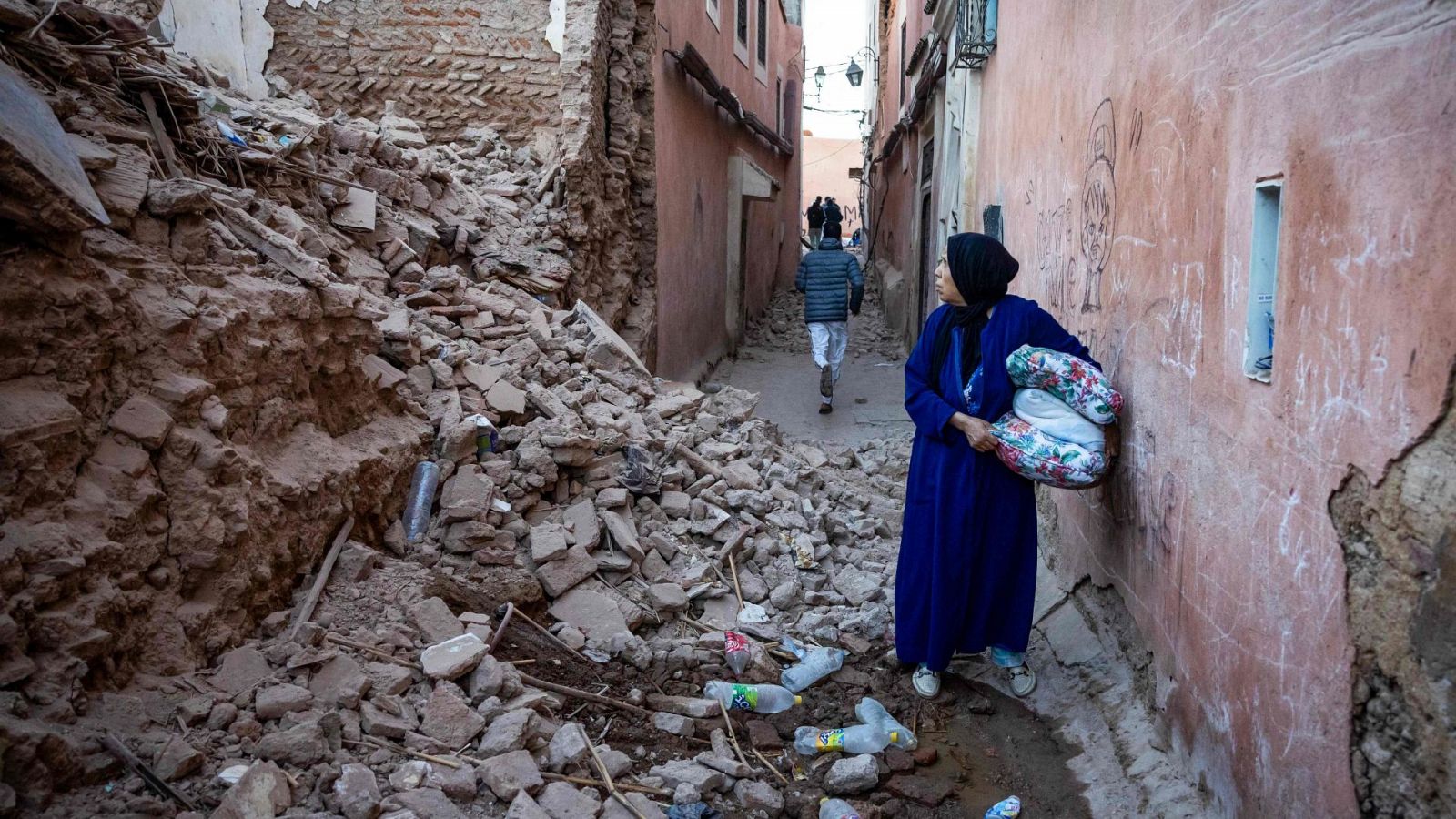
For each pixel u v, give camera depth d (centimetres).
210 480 298
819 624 453
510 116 880
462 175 797
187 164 461
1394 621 186
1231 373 266
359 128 740
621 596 432
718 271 1351
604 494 482
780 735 365
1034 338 369
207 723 261
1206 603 285
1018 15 639
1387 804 190
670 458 554
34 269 266
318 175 561
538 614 411
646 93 948
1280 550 235
